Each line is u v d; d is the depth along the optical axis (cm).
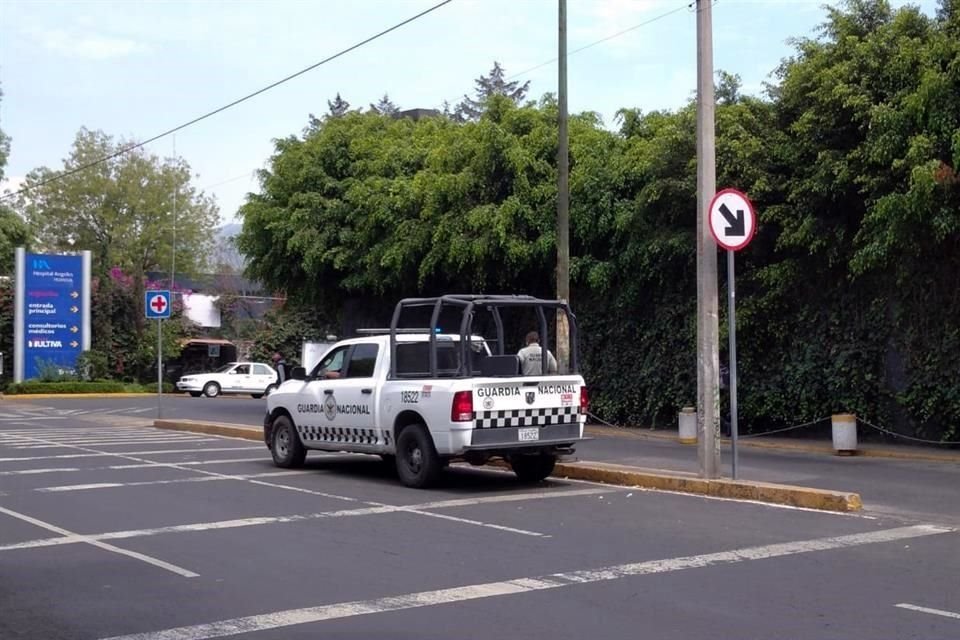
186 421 2486
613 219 2350
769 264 2167
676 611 714
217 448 1948
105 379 4866
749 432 2289
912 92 1770
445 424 1295
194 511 1166
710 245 1317
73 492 1323
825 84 1872
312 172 2973
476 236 2484
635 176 2336
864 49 1852
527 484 1411
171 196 6269
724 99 2247
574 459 1515
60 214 6100
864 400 2038
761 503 1221
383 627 679
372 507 1197
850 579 812
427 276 2730
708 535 1005
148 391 4812
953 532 1026
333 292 3203
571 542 971
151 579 823
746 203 1287
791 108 2058
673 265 2322
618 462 1623
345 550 938
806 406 2139
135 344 5222
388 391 1394
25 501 1243
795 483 1406
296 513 1153
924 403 1928
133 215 6219
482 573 838
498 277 2536
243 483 1418
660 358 2431
